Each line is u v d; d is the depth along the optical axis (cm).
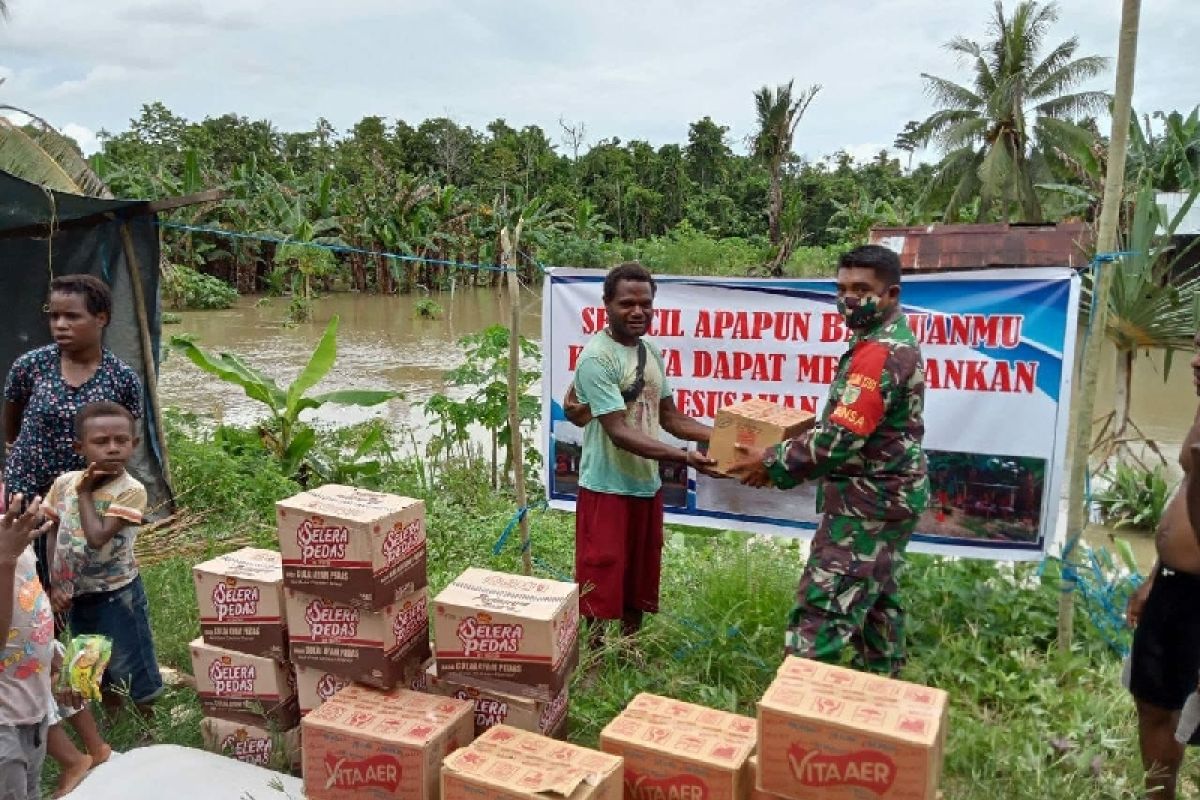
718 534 589
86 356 382
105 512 325
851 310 317
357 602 277
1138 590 310
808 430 361
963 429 416
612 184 5534
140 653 346
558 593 292
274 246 3134
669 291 453
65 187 627
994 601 433
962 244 598
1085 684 379
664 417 417
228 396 1293
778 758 231
